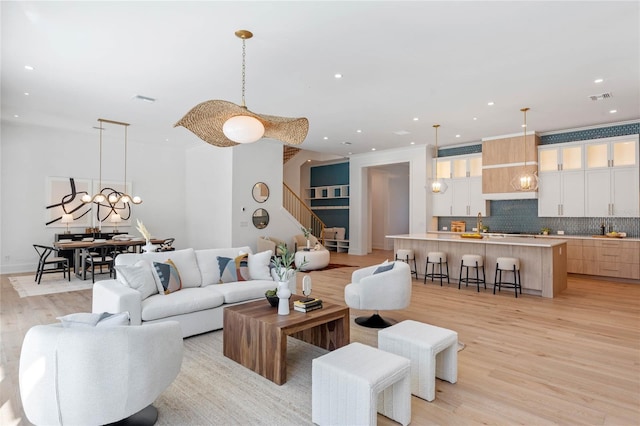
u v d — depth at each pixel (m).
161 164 9.76
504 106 6.09
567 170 7.54
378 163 10.67
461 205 9.14
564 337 3.88
